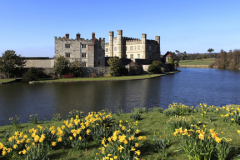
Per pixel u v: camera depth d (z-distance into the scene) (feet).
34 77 195.11
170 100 106.52
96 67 239.91
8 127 48.47
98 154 27.94
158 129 39.83
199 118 47.93
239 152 26.81
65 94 123.54
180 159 26.20
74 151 30.27
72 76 221.87
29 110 85.81
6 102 101.60
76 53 245.65
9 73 209.56
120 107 90.07
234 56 447.83
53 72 221.66
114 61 243.40
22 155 29.68
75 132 31.22
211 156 24.58
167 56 406.21
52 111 83.87
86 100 105.60
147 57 344.69
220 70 407.64
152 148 30.37
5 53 205.87
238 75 276.82
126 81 196.13
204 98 112.68
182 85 167.32
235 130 36.96
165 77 244.63
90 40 250.57
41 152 27.14
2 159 28.53
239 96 119.14
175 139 33.19
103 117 40.14
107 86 159.22
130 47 354.54
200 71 374.63
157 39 371.76
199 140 25.70
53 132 31.58
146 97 114.32
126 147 26.30
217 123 41.98
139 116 50.65
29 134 39.63
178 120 37.50
